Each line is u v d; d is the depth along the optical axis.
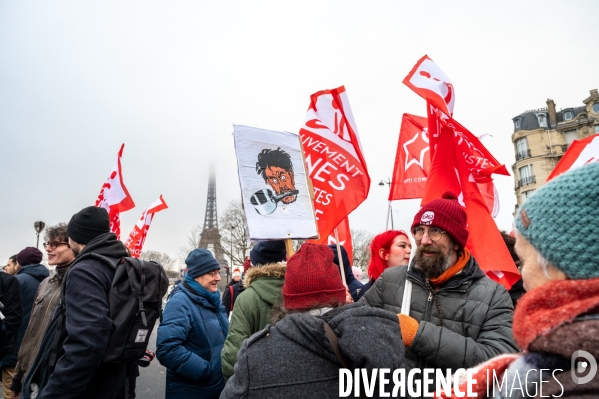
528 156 49.22
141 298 2.57
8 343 5.04
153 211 8.01
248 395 1.56
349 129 4.29
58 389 2.22
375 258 4.03
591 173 0.97
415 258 2.62
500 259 3.19
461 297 2.45
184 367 3.29
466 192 3.49
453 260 2.54
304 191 3.62
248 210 3.28
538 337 0.92
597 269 0.91
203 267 3.76
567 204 0.96
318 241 4.04
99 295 2.44
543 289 0.99
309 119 4.42
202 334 3.55
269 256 3.70
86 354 2.26
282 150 3.63
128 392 2.74
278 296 2.83
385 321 1.64
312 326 1.60
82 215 2.94
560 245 0.96
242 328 2.81
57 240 4.12
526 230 1.08
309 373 1.57
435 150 3.66
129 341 2.49
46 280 4.38
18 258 5.93
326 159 4.28
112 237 2.84
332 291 1.82
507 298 2.43
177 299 3.56
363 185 4.11
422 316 2.51
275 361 1.60
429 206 2.56
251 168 3.42
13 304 4.91
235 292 6.15
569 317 0.90
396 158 4.87
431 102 3.59
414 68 3.79
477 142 3.43
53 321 2.56
